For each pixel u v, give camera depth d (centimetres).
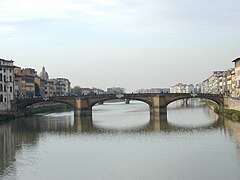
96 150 7444
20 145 8256
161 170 5659
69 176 5509
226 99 15350
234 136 8681
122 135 9606
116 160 6450
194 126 11100
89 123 12838
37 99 15675
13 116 15038
